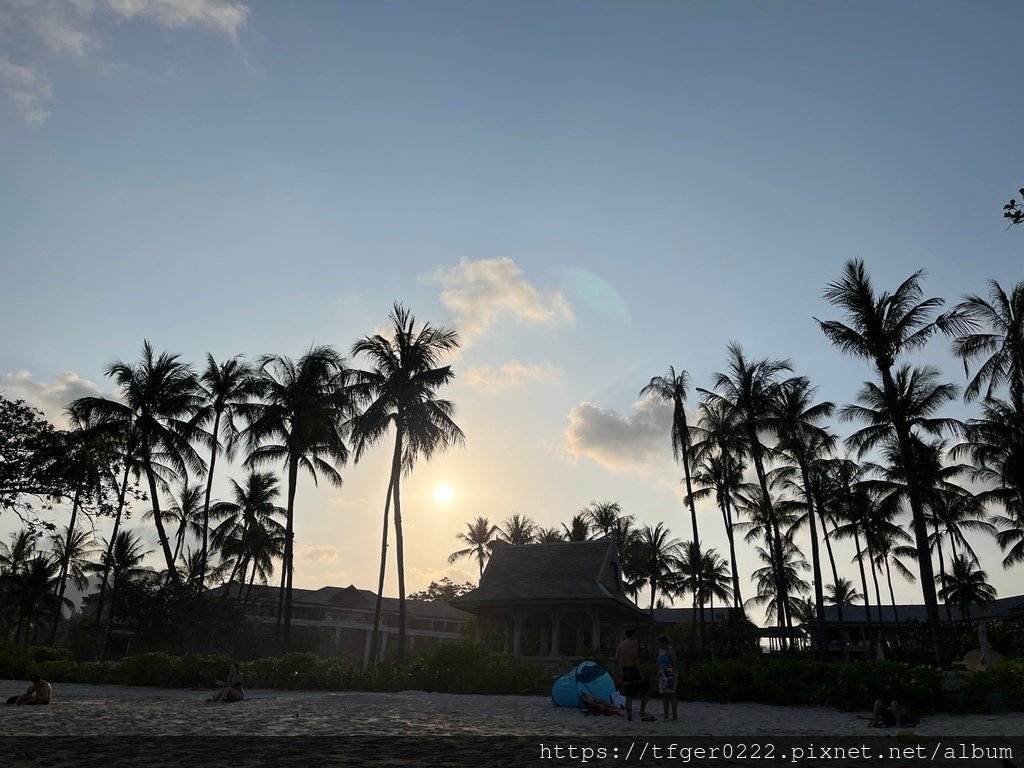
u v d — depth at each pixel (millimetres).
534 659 41406
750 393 40969
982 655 25797
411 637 74688
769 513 41094
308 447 39625
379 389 34844
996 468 39000
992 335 32750
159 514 38812
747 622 59562
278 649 38031
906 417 37281
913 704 17312
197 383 41438
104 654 44469
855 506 51969
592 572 43781
